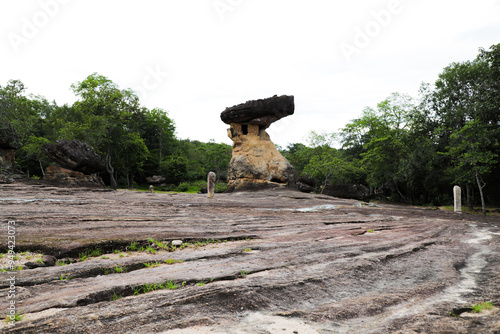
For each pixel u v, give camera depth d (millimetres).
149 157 64688
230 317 4527
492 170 34625
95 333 3791
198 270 6652
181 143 82875
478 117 32031
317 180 50938
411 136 40250
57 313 4281
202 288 5391
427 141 39031
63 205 13734
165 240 9258
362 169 50000
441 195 44344
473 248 11094
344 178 50844
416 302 5594
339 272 7020
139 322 4137
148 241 8898
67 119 55500
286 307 5121
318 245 9844
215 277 6121
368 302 5379
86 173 27453
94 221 10977
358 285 6500
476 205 41406
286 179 31750
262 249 9086
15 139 26031
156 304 4727
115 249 8289
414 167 39312
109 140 45469
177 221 12391
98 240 8297
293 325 4359
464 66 38219
